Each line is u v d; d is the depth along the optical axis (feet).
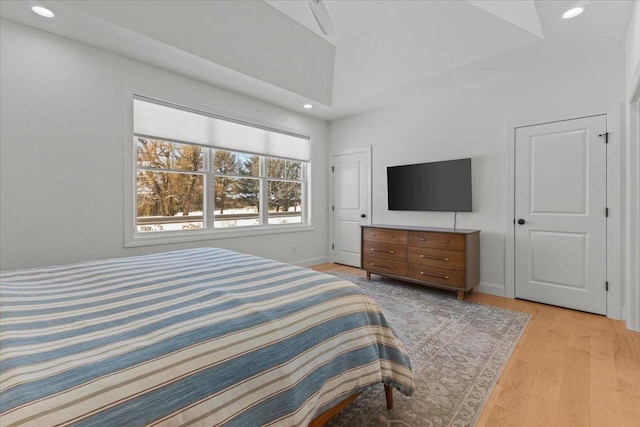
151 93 10.06
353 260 15.93
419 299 10.55
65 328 3.11
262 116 13.58
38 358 2.51
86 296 4.12
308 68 11.89
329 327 3.97
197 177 11.93
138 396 2.30
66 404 2.07
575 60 9.32
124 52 9.21
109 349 2.67
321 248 16.63
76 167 8.70
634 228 8.07
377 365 4.46
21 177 7.89
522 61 9.78
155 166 10.79
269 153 14.12
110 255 9.36
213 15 8.59
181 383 2.53
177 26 8.43
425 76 10.93
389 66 11.30
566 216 9.57
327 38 10.96
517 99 10.46
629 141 8.23
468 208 11.46
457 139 11.98
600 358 6.53
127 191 9.64
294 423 3.10
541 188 10.03
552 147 9.78
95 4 7.24
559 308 9.66
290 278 5.07
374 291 11.52
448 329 8.04
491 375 5.90
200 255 7.19
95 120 8.98
